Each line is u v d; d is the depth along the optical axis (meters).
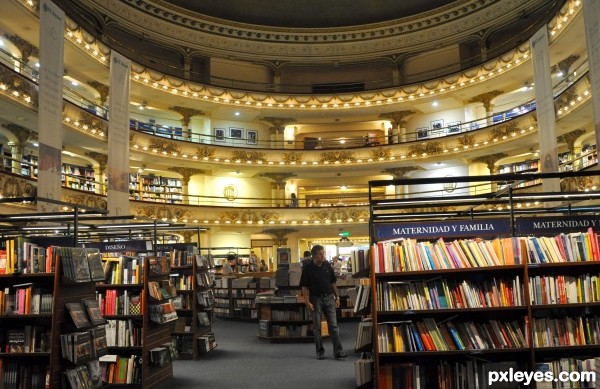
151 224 9.59
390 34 27.39
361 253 5.90
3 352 5.52
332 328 8.34
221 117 27.59
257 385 6.77
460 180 5.61
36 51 17.73
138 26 24.19
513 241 5.43
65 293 5.62
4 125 16.25
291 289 11.08
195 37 26.34
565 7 16.67
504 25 24.58
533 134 20.91
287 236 26.91
